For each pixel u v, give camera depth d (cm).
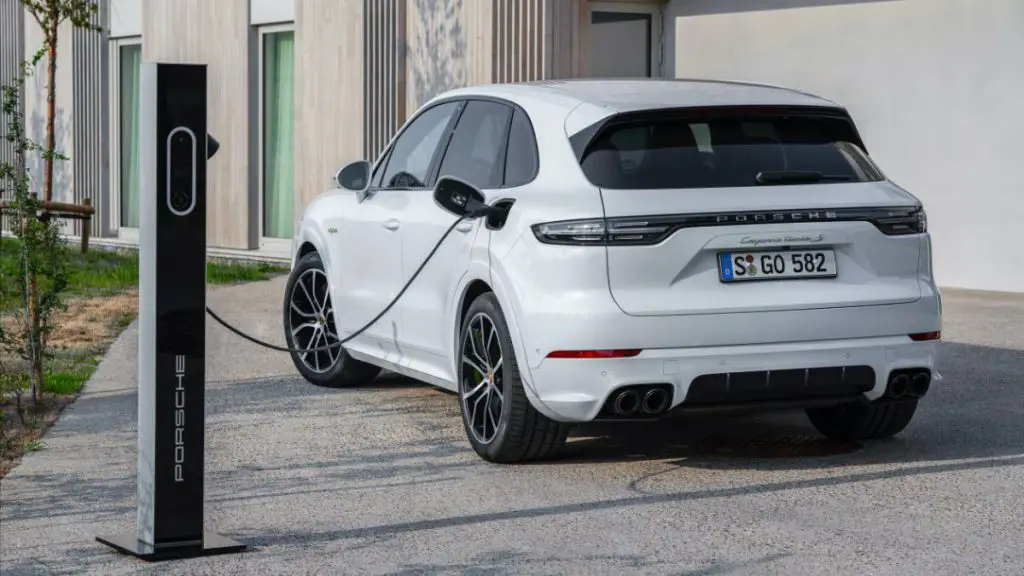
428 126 760
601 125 611
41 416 759
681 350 586
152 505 494
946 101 1366
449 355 686
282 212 1823
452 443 689
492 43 1476
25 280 798
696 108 620
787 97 649
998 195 1342
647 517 543
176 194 490
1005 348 995
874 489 585
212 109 1884
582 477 613
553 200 604
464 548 504
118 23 2069
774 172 610
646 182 599
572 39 1455
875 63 1405
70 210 1694
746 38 1485
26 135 2247
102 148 2098
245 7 1825
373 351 791
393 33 1608
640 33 1533
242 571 479
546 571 474
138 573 477
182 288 492
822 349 601
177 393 494
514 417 621
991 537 509
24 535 527
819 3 1435
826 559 483
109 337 1073
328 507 566
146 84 488
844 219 608
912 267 623
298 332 880
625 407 589
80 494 589
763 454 659
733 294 593
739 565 477
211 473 629
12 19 2259
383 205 771
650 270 587
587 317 582
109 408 784
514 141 659
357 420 749
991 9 1334
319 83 1712
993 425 724
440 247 691
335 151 1695
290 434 713
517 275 607
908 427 722
